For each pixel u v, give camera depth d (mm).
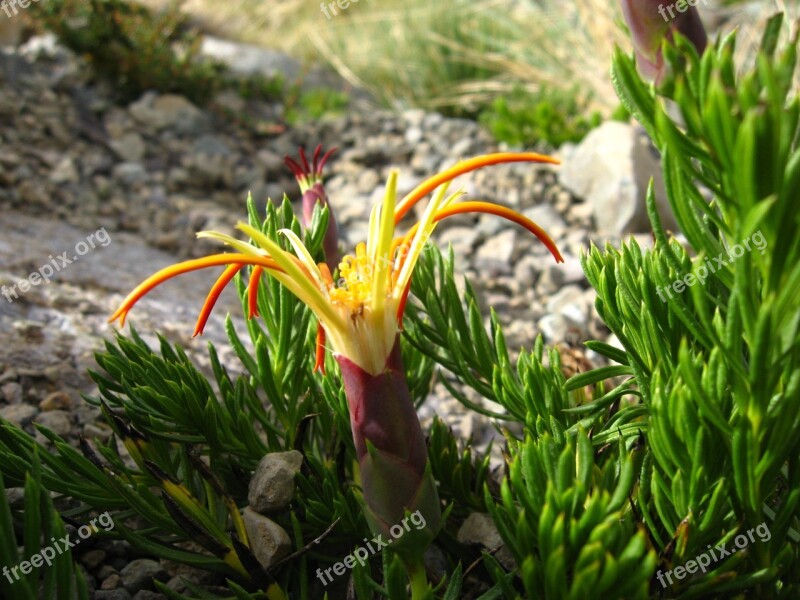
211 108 570
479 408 200
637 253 170
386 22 775
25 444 178
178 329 312
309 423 207
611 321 171
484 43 725
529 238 437
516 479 138
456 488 200
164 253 414
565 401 184
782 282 122
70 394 253
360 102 694
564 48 648
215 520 173
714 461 145
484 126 588
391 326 138
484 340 206
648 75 136
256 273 154
